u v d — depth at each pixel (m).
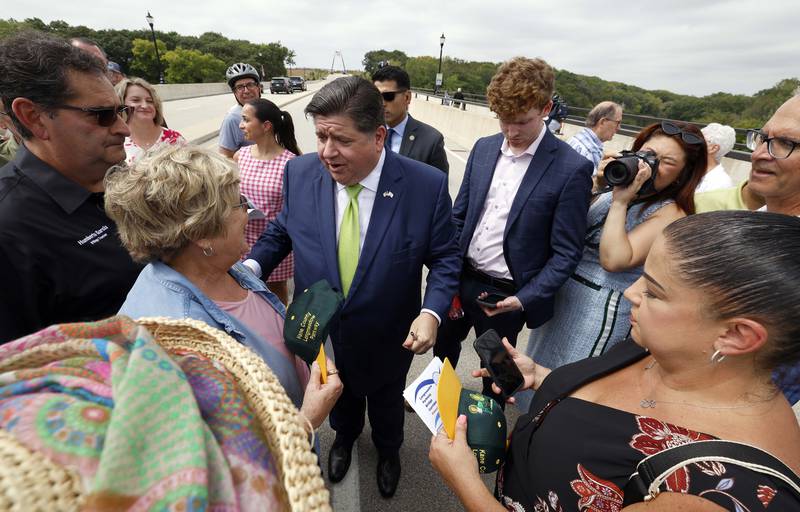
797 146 1.44
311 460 0.53
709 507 0.56
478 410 1.04
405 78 3.12
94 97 1.26
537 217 1.95
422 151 3.23
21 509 0.36
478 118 12.52
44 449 0.40
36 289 1.26
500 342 1.27
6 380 0.49
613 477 0.73
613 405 0.85
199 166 0.94
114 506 0.38
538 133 1.96
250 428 0.53
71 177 1.32
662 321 0.70
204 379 0.56
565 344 2.02
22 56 1.15
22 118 1.19
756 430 0.65
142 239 0.96
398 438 2.00
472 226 2.28
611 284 1.84
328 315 1.13
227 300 1.12
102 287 1.37
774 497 0.55
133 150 2.97
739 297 0.61
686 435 0.68
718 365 0.68
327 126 1.36
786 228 0.63
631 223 1.75
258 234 3.01
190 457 0.42
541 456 0.88
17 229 1.20
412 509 1.92
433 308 1.58
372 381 1.78
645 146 1.68
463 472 0.92
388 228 1.56
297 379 1.26
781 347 0.61
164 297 0.97
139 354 0.47
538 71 1.81
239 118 3.96
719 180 3.09
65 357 0.53
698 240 0.66
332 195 1.62
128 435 0.41
